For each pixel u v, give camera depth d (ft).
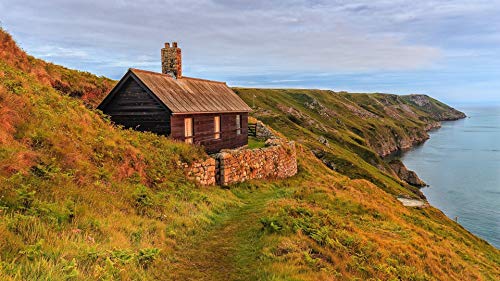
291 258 26.96
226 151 67.87
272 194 62.49
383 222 55.67
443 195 199.72
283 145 96.37
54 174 30.22
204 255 29.12
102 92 93.86
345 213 54.85
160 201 39.29
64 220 25.41
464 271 46.65
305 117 338.95
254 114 275.18
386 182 179.32
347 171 180.86
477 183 228.02
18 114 36.19
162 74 74.18
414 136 498.69
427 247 49.16
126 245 25.55
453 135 574.15
